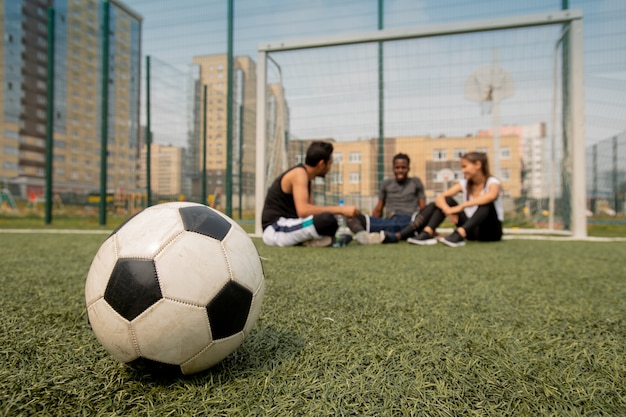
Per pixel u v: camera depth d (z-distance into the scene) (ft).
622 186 24.61
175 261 2.45
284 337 3.60
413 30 16.57
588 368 2.99
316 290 5.67
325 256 9.45
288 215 12.31
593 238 15.55
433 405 2.39
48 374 2.81
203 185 26.94
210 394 2.51
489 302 5.07
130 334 2.39
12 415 2.26
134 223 2.66
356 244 12.85
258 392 2.53
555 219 21.71
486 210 12.59
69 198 33.81
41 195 38.24
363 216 13.05
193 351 2.51
